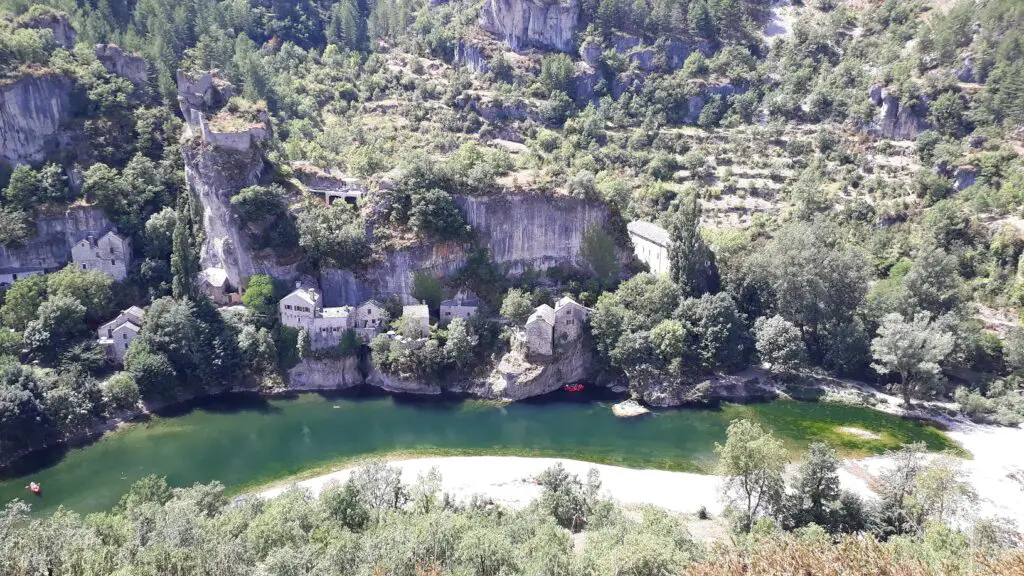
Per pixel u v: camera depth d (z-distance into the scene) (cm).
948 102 17588
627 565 5359
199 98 13538
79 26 15438
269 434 10612
